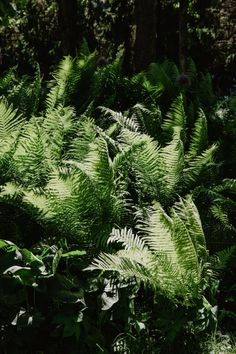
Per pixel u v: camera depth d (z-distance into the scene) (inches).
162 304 139.4
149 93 215.6
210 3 447.8
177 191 164.2
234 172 185.8
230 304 154.9
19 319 128.4
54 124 165.8
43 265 130.3
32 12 495.5
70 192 136.8
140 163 155.7
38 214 141.4
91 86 217.0
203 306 135.8
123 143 174.7
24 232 150.9
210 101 219.5
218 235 160.1
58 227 143.4
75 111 206.2
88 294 135.9
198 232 142.5
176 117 184.5
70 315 130.6
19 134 159.9
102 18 469.7
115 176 153.3
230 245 159.8
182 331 137.0
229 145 191.6
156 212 136.6
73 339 133.0
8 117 160.9
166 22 457.4
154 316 142.4
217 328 143.6
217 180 175.0
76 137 176.1
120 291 136.1
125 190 160.1
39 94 215.8
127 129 167.0
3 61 515.2
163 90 216.4
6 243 130.3
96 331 133.4
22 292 129.6
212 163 166.4
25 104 207.5
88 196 139.1
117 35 466.3
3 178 151.1
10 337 130.0
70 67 216.5
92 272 138.3
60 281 132.1
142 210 151.0
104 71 220.4
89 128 162.6
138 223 153.3
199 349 135.0
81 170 137.4
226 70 460.8
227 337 140.3
